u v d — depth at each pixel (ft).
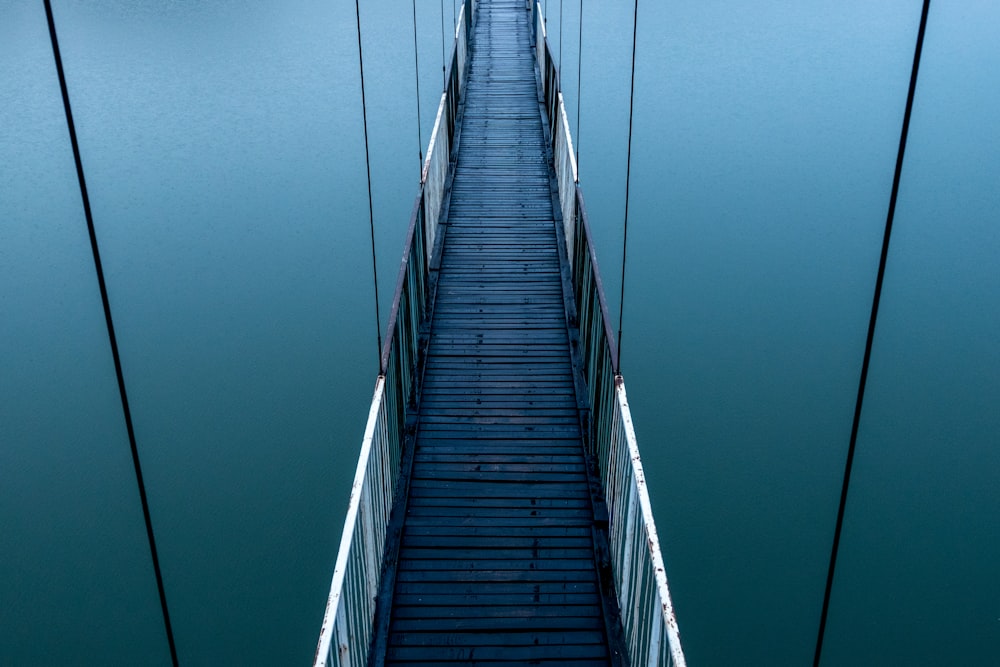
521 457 16.69
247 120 40.52
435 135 26.99
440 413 18.04
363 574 13.14
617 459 14.07
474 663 12.44
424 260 22.53
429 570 14.03
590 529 14.89
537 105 39.19
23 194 35.68
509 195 29.25
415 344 19.86
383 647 12.58
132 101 43.45
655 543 11.07
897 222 31.81
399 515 15.02
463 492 15.76
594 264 18.29
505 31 53.52
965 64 39.75
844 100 40.09
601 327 16.48
